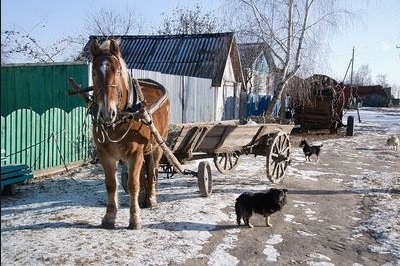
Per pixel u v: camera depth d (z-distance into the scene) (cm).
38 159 941
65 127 1022
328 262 525
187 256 507
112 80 503
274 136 929
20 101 895
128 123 550
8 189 759
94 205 711
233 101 2425
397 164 1440
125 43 2473
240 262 506
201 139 780
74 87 584
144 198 712
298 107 2497
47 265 453
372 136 2453
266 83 3084
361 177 1146
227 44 2238
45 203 714
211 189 823
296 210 762
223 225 642
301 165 1312
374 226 682
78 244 518
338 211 773
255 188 905
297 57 2108
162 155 760
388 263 531
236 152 955
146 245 530
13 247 499
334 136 2384
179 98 1625
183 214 674
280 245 575
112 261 475
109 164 582
